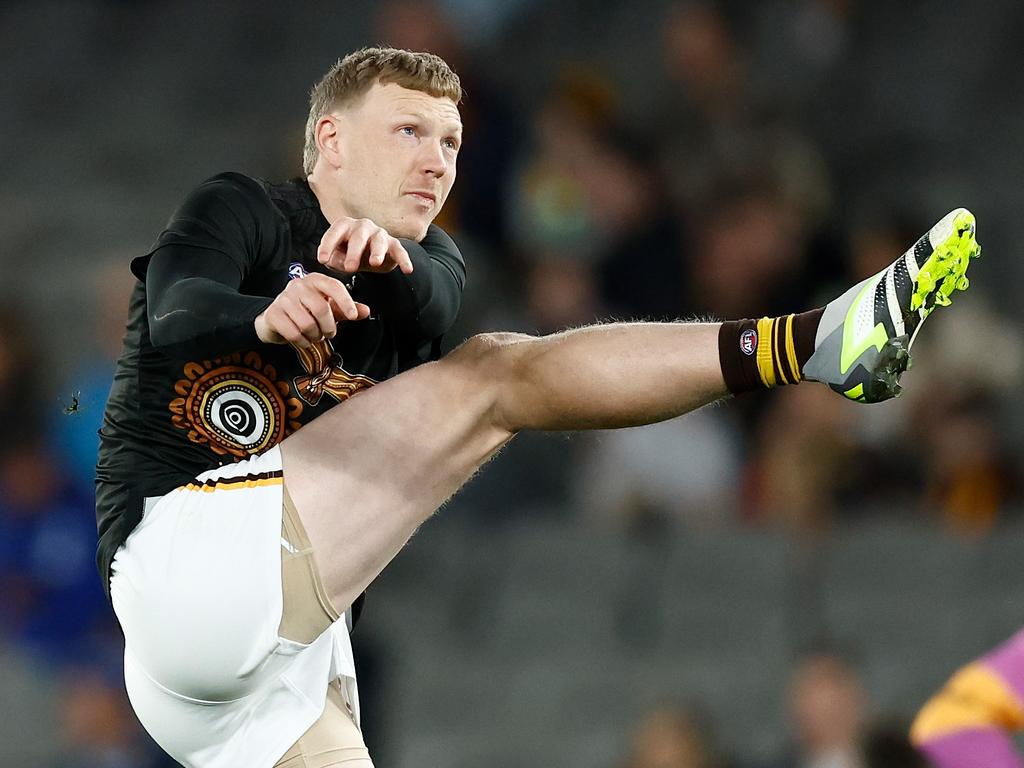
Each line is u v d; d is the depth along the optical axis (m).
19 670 28.14
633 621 28.98
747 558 29.56
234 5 46.41
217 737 12.53
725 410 31.55
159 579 12.09
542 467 31.28
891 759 23.03
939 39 41.22
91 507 28.92
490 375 12.55
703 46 36.69
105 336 29.88
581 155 34.16
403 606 30.11
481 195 34.41
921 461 30.03
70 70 45.19
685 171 34.88
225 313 11.33
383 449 12.50
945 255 11.99
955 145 38.56
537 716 28.08
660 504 30.61
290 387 12.55
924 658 27.67
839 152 38.47
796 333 12.16
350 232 11.25
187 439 12.44
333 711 12.85
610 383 12.25
